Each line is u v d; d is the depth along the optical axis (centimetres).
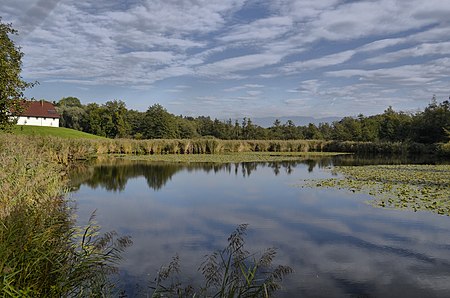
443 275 586
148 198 1238
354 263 632
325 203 1145
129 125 6359
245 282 428
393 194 1268
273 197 1257
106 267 503
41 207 562
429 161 2925
